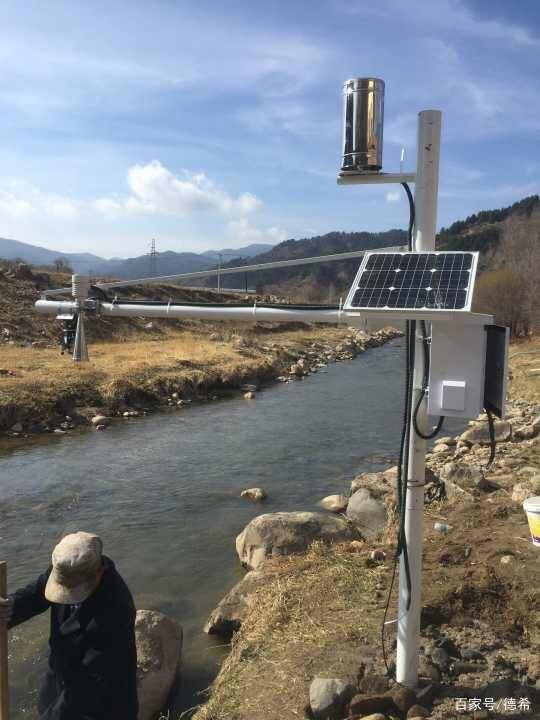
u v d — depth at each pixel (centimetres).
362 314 362
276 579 620
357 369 3102
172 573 759
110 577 320
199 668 559
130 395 1816
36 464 1247
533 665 436
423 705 401
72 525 925
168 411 1819
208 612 662
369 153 397
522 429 1247
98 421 1596
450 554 614
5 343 2567
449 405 371
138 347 2766
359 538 756
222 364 2362
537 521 563
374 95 393
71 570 300
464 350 369
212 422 1673
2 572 337
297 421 1694
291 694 423
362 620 502
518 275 4288
